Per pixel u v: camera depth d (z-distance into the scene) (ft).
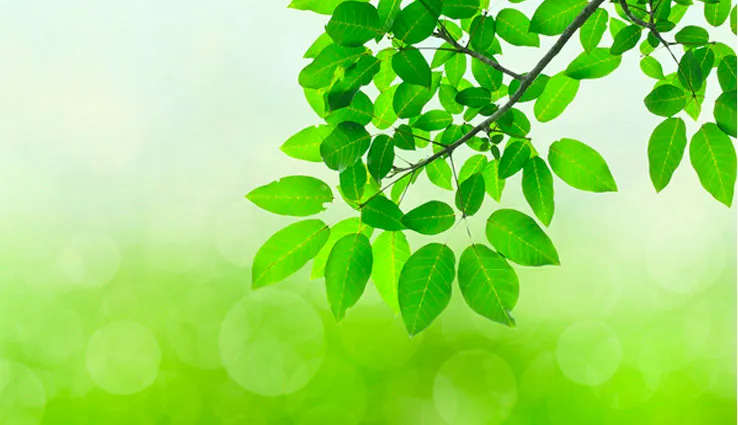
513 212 5.23
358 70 5.31
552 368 11.51
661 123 5.32
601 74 5.50
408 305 5.18
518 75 5.36
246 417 12.20
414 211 5.25
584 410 11.41
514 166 5.48
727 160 5.31
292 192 5.37
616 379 11.62
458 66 5.58
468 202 5.27
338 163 5.33
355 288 5.31
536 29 5.37
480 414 11.37
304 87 5.36
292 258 5.36
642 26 5.37
